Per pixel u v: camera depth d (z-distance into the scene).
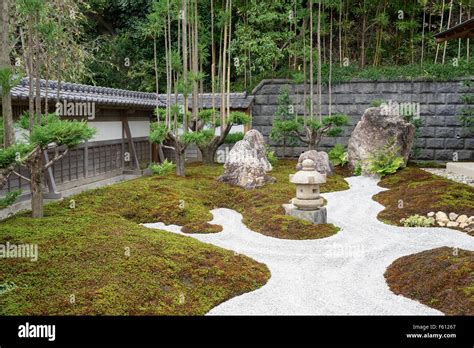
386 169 12.71
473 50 17.92
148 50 19.78
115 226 7.42
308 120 14.14
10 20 12.67
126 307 5.08
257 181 11.13
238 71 17.66
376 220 8.95
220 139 14.09
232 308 5.41
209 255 6.66
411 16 17.16
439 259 6.34
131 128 14.52
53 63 14.15
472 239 7.59
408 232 8.19
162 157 15.46
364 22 17.22
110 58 20.03
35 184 7.70
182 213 9.09
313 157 13.02
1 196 8.81
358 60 18.95
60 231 6.92
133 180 11.88
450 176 12.95
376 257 7.11
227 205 10.27
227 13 13.43
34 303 5.07
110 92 13.14
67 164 11.09
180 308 5.27
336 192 11.21
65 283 5.46
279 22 17.61
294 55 17.02
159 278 5.75
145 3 19.88
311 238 7.81
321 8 18.22
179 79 13.26
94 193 9.70
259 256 7.18
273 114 16.50
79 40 19.73
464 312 5.11
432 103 15.55
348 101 16.06
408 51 17.56
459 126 15.43
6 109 6.95
